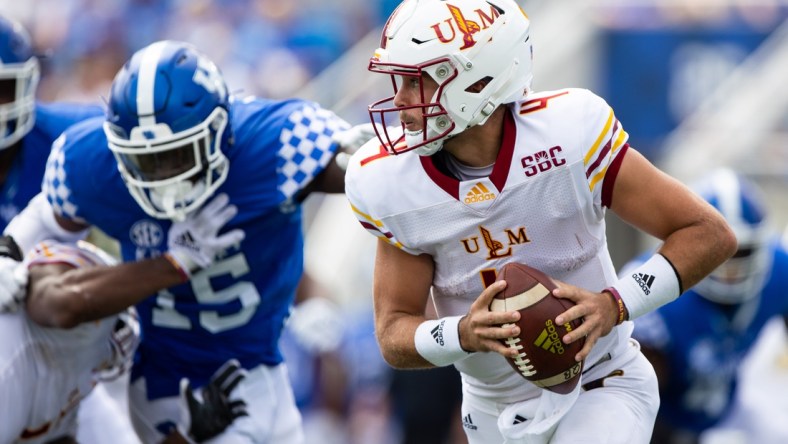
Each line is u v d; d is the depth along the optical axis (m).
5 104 16.38
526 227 11.59
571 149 11.39
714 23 29.28
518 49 11.48
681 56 29.30
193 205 14.03
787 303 20.12
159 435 15.96
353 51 33.41
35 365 14.70
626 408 12.17
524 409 12.26
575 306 11.26
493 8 11.45
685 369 19.84
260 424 15.55
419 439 22.44
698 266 11.52
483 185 11.46
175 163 13.77
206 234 14.46
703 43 29.34
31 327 14.66
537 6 31.58
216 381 15.41
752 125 29.05
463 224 11.59
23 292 14.52
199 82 13.84
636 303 11.48
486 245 11.68
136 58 13.98
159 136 13.54
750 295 19.45
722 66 29.44
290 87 34.00
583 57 29.61
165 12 35.94
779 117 29.02
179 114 13.60
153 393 15.79
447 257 11.83
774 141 28.91
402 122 11.54
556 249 11.74
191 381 15.64
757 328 20.19
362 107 31.47
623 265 25.66
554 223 11.59
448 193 11.52
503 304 11.30
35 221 15.26
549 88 30.05
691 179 28.75
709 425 20.72
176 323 15.36
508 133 11.45
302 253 15.59
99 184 14.59
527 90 11.66
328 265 28.42
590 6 29.70
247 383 15.59
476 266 11.80
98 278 14.34
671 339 19.59
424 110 11.34
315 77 34.47
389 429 23.59
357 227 29.08
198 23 35.56
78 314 14.27
